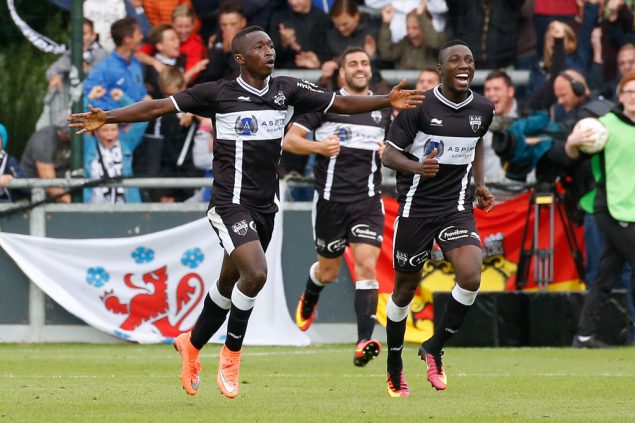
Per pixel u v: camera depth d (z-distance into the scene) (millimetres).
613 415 19359
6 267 40406
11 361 32312
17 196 40688
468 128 23000
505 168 39938
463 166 23219
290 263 40594
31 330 40438
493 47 41562
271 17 40906
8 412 19531
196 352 21641
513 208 40344
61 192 40906
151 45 40594
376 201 32094
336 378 27297
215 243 40188
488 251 40375
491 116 23281
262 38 21578
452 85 22922
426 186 23141
